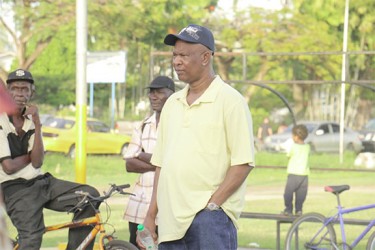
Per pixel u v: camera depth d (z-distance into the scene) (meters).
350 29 46.31
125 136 35.50
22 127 8.38
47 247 12.21
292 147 15.70
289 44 44.06
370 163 32.28
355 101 47.34
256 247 13.00
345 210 11.24
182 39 5.70
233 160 5.66
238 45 45.03
